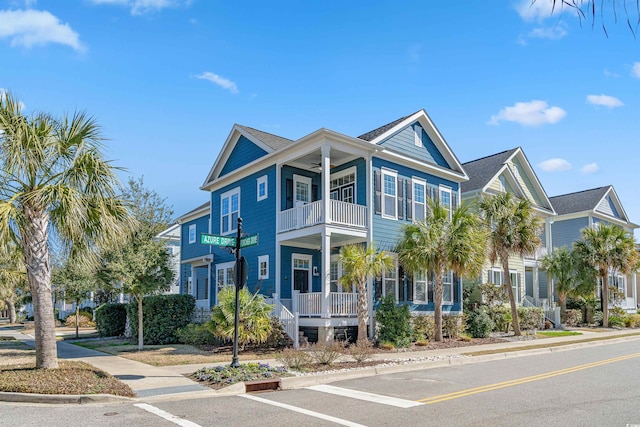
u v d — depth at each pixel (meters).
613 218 38.41
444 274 22.41
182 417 7.70
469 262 18.84
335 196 21.75
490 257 22.75
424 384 10.62
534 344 19.23
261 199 21.94
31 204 10.57
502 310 25.20
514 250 22.48
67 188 10.41
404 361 13.84
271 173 21.48
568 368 13.05
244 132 23.23
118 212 11.66
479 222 21.64
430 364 13.75
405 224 20.67
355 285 18.69
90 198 11.09
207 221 30.48
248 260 22.27
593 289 30.45
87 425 7.18
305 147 19.41
